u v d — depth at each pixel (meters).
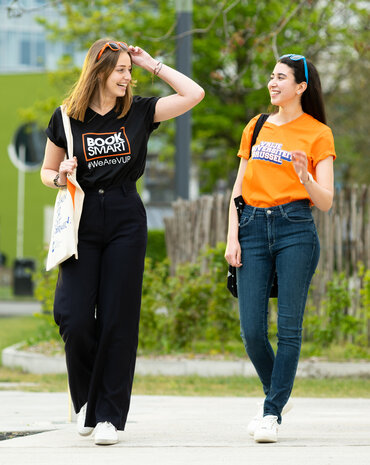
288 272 6.21
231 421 7.58
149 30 34.69
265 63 14.84
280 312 6.25
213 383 11.77
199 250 16.14
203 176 46.31
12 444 6.07
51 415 8.08
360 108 40.62
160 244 30.02
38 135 50.94
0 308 31.73
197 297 13.69
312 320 13.62
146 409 8.73
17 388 11.05
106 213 6.09
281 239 6.25
